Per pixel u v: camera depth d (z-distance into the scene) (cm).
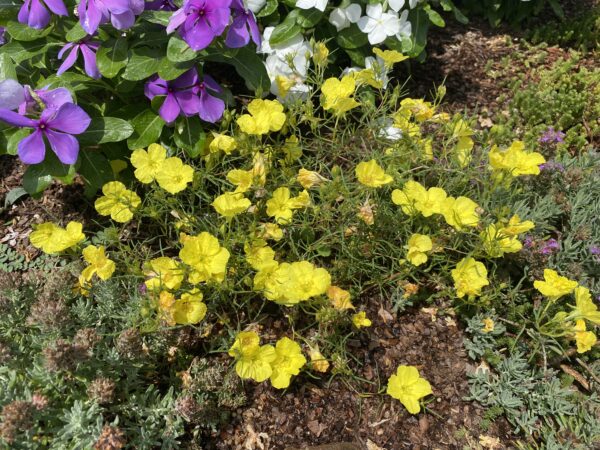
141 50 38
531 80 58
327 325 35
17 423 26
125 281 37
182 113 40
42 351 31
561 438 33
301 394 34
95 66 37
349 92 39
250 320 37
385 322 38
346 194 36
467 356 37
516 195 42
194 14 34
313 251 39
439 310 38
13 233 41
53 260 40
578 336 33
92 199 42
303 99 44
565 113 52
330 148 44
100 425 28
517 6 65
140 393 33
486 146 42
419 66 58
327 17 48
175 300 32
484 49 62
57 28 40
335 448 32
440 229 38
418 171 42
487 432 34
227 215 34
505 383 35
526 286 40
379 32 45
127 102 42
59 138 34
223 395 33
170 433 31
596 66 61
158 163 36
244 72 42
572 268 38
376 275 38
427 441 33
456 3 67
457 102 55
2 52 39
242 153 40
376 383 35
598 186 44
